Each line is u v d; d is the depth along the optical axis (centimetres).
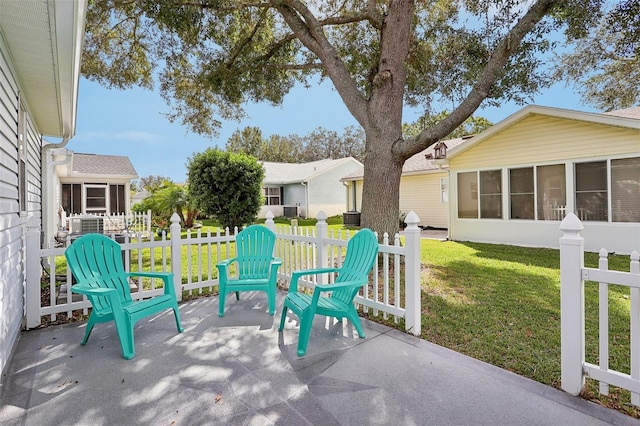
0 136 282
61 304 386
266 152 3928
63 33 281
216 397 222
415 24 718
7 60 316
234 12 720
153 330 338
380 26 631
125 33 753
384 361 272
